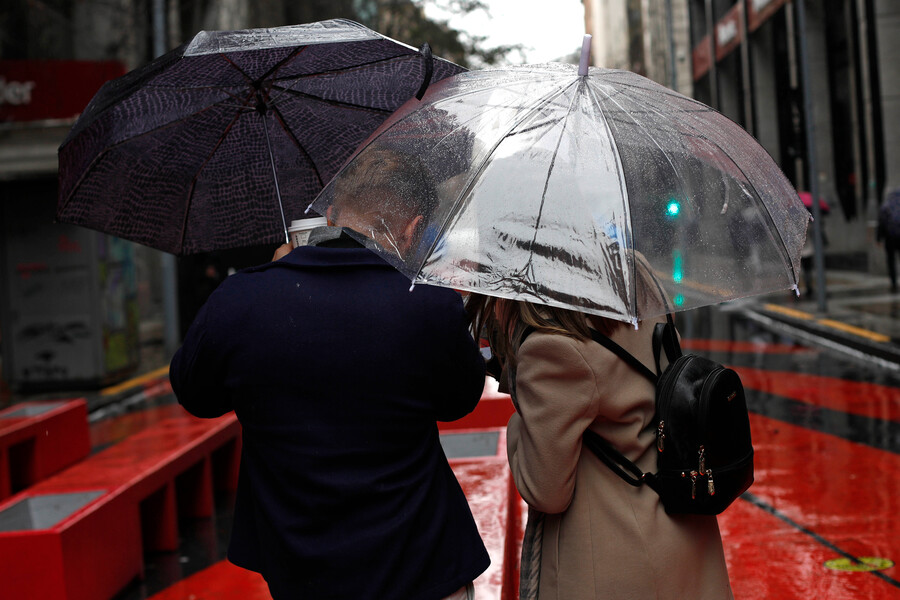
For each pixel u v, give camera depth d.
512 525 4.49
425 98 2.20
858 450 7.29
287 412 1.86
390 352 1.86
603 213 1.98
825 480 6.45
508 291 1.92
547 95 2.15
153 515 5.94
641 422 2.14
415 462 1.90
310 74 2.34
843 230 24.27
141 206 2.47
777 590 4.52
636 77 2.35
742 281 2.09
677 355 2.25
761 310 18.19
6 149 13.50
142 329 23.94
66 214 2.31
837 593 4.43
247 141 2.51
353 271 1.92
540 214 1.97
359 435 1.86
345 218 1.99
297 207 2.63
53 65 13.94
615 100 2.19
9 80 13.84
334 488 1.83
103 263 14.03
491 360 2.44
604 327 2.10
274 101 2.44
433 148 2.07
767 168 2.34
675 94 2.36
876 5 20.19
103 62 14.12
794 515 5.70
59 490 5.20
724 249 2.09
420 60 2.27
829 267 24.86
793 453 7.30
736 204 2.16
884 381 10.42
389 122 2.15
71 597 4.46
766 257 2.15
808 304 18.20
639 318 1.95
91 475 5.57
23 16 16.91
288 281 1.90
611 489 2.14
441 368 1.91
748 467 2.13
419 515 1.88
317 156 2.58
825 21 24.38
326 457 1.84
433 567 1.88
